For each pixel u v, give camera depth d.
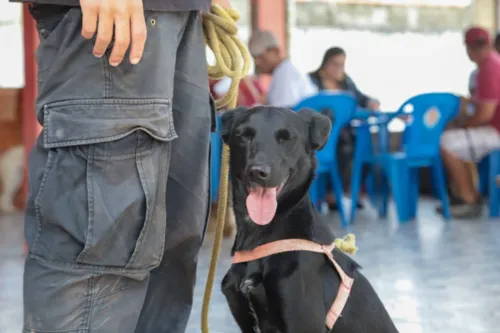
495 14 11.45
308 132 2.70
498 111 7.61
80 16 2.16
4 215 8.59
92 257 2.17
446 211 7.53
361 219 7.68
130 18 2.08
